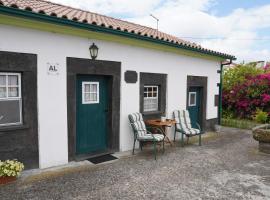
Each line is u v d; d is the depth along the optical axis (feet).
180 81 29.68
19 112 17.57
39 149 18.31
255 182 17.10
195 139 29.84
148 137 21.95
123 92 23.48
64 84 19.33
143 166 19.71
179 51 28.58
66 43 19.22
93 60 21.01
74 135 20.35
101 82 22.76
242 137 31.58
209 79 34.37
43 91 18.21
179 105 29.86
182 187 16.02
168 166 19.85
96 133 22.88
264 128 26.63
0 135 16.49
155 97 27.50
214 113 35.99
